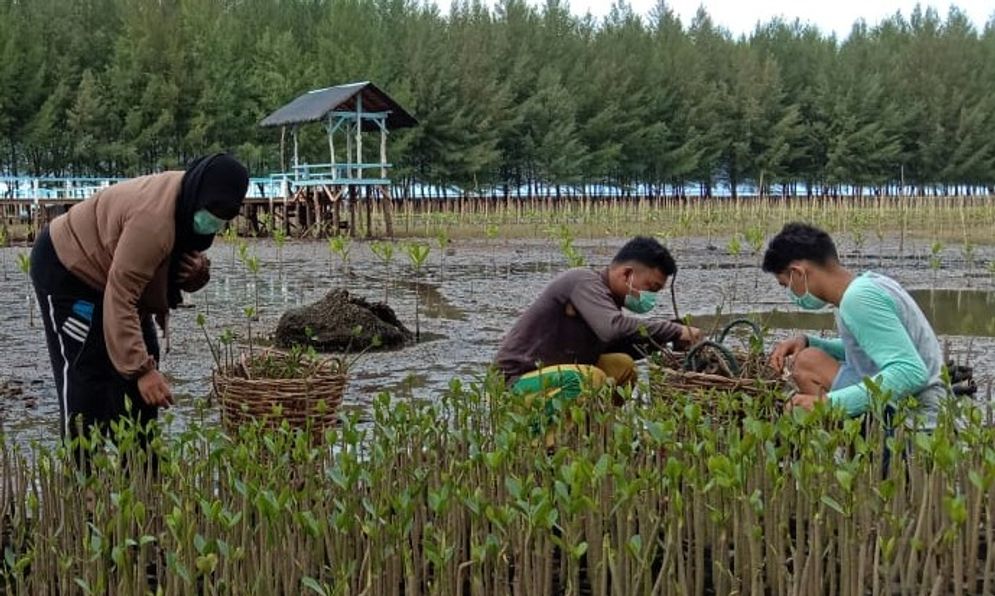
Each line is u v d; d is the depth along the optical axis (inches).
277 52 1962.4
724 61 2583.7
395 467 177.3
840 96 2509.8
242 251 528.4
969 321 496.7
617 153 2297.0
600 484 156.9
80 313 202.7
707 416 178.2
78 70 1884.8
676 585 134.3
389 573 147.1
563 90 2244.1
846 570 142.0
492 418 186.1
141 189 199.6
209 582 131.0
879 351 192.7
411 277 724.0
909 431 179.3
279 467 156.4
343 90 1182.9
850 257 880.3
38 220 1175.0
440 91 2129.7
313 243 1107.3
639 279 231.1
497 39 2329.0
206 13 1985.7
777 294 606.2
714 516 140.8
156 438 165.8
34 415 296.8
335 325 409.4
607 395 193.5
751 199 1923.0
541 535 138.8
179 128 1875.0
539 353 238.4
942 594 153.9
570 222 1429.6
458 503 159.5
